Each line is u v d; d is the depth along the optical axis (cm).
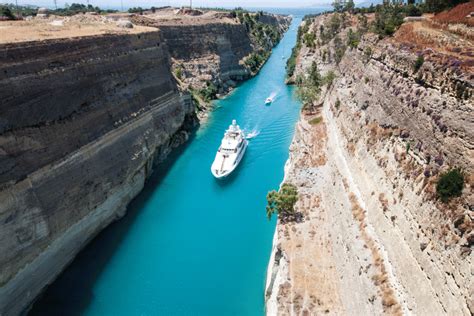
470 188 2161
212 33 10919
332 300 3088
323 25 11262
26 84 3778
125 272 4138
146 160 5703
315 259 3491
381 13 7175
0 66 3538
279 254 3712
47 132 3931
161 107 6562
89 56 4881
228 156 6141
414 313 2273
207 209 5206
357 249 3045
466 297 1911
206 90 9369
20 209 3438
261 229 4809
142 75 6181
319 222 3959
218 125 7962
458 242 2089
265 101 9319
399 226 2712
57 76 4216
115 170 4881
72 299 3781
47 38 4297
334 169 4359
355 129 4228
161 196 5509
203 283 3997
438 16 4506
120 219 4966
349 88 5212
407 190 2761
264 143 7025
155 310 3703
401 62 3475
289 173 4931
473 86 2298
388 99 3541
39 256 3616
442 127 2531
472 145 2234
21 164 3541
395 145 3169
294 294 3152
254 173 6028
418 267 2369
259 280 4031
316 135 5575
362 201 3388
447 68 2628
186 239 4638
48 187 3794
